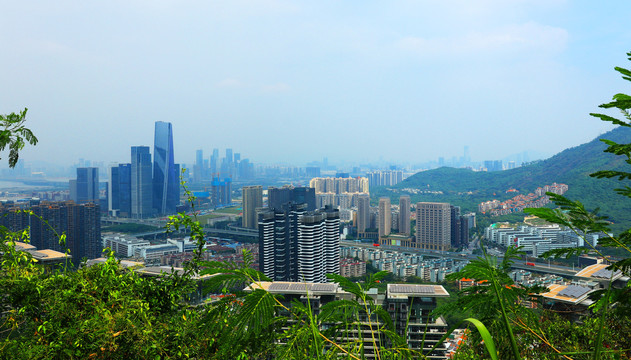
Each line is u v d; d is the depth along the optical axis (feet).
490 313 6.08
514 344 4.05
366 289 6.13
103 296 9.69
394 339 5.54
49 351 7.93
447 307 5.85
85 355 8.07
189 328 8.59
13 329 9.09
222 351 5.82
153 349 8.32
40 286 9.22
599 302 5.37
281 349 5.79
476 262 5.34
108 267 10.30
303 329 5.58
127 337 8.22
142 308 9.54
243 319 5.11
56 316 8.72
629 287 5.11
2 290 9.07
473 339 6.11
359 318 5.89
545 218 5.81
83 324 8.25
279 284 89.25
